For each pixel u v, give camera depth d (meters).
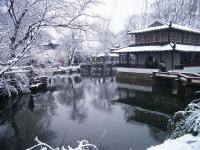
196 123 6.00
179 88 23.11
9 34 15.62
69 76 51.50
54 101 22.78
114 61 72.75
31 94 24.27
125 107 20.28
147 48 33.91
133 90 29.06
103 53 76.31
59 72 57.50
